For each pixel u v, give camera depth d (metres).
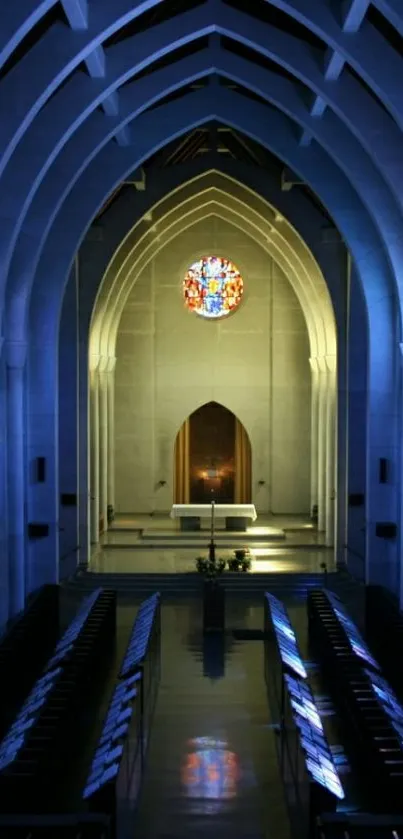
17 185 18.88
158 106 23.72
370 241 23.92
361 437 27.17
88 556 27.95
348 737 15.71
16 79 16.59
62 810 13.05
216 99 23.77
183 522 32.75
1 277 19.02
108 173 23.84
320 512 33.09
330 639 18.42
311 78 19.20
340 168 23.53
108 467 34.75
